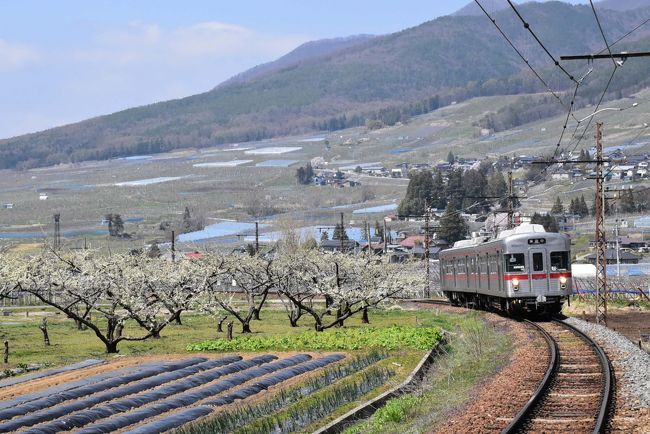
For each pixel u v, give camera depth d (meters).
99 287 46.19
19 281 44.66
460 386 24.23
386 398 24.05
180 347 41.88
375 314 66.62
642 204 143.00
